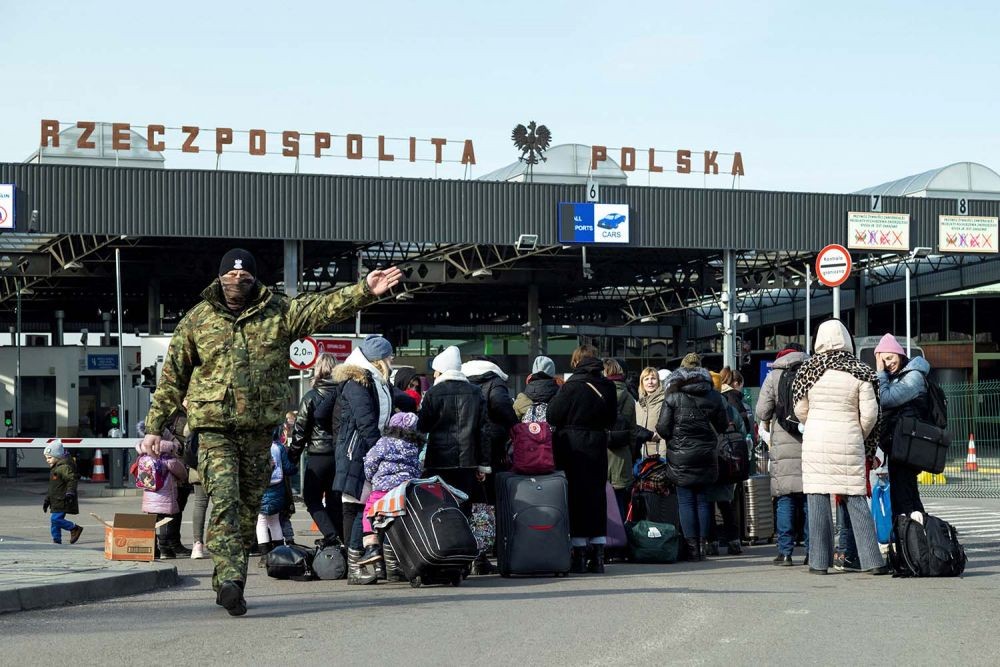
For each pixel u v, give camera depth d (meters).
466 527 10.04
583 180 41.28
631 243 38.09
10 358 40.03
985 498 25.59
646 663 6.38
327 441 12.10
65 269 42.66
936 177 43.28
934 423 11.39
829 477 10.70
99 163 36.50
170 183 34.28
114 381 40.31
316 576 11.04
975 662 6.41
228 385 7.96
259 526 13.08
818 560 10.94
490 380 11.49
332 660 6.49
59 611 8.44
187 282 50.38
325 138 36.97
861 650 6.75
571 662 6.41
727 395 15.04
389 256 45.84
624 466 13.04
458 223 36.66
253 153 36.53
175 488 14.16
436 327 63.75
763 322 59.34
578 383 11.71
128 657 6.59
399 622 7.82
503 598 9.10
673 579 10.63
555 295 58.03
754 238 39.16
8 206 32.97
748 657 6.54
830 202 39.81
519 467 11.33
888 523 12.09
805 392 10.84
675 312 56.28
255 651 6.77
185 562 13.44
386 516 10.17
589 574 11.44
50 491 16.75
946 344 48.84
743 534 14.93
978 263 46.69
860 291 49.94
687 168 40.94
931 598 8.98
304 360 25.86
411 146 37.78
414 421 10.41
